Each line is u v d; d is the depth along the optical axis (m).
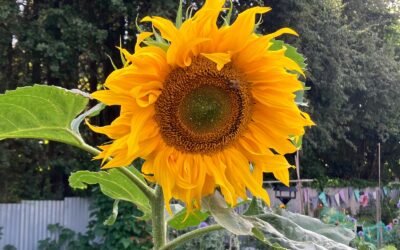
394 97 19.72
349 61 17.47
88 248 11.23
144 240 10.58
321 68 16.17
